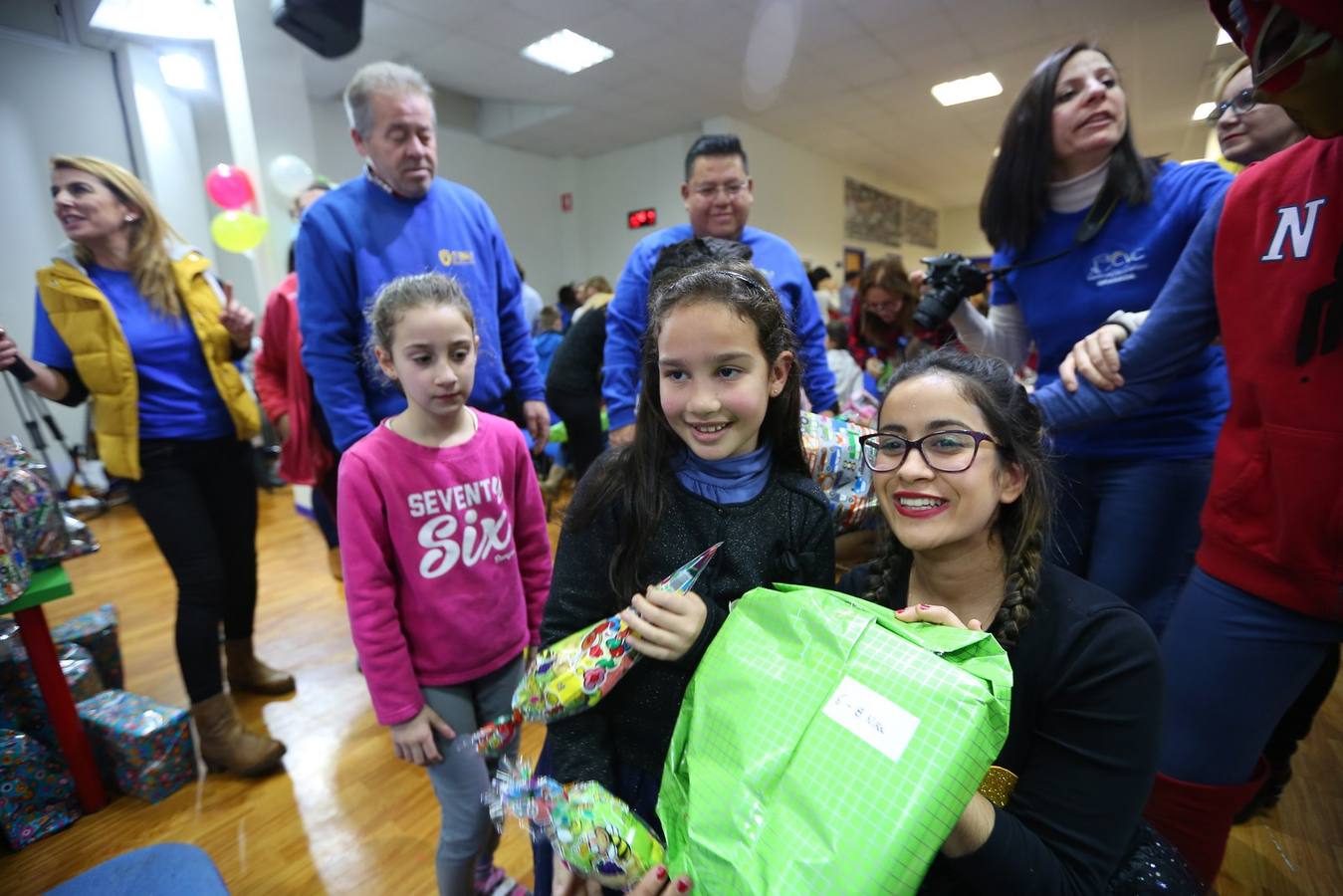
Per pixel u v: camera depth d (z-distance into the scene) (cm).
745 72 546
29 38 402
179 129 457
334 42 203
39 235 412
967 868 57
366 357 141
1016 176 126
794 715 54
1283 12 52
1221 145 124
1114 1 432
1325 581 76
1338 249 70
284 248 390
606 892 71
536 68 536
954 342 112
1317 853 123
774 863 47
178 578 157
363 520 99
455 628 107
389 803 150
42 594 137
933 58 524
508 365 171
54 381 151
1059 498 108
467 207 157
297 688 199
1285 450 76
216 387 166
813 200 842
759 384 69
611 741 73
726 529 73
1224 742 87
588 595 74
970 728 48
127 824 146
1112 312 121
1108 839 61
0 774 138
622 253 791
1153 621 116
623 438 162
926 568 77
